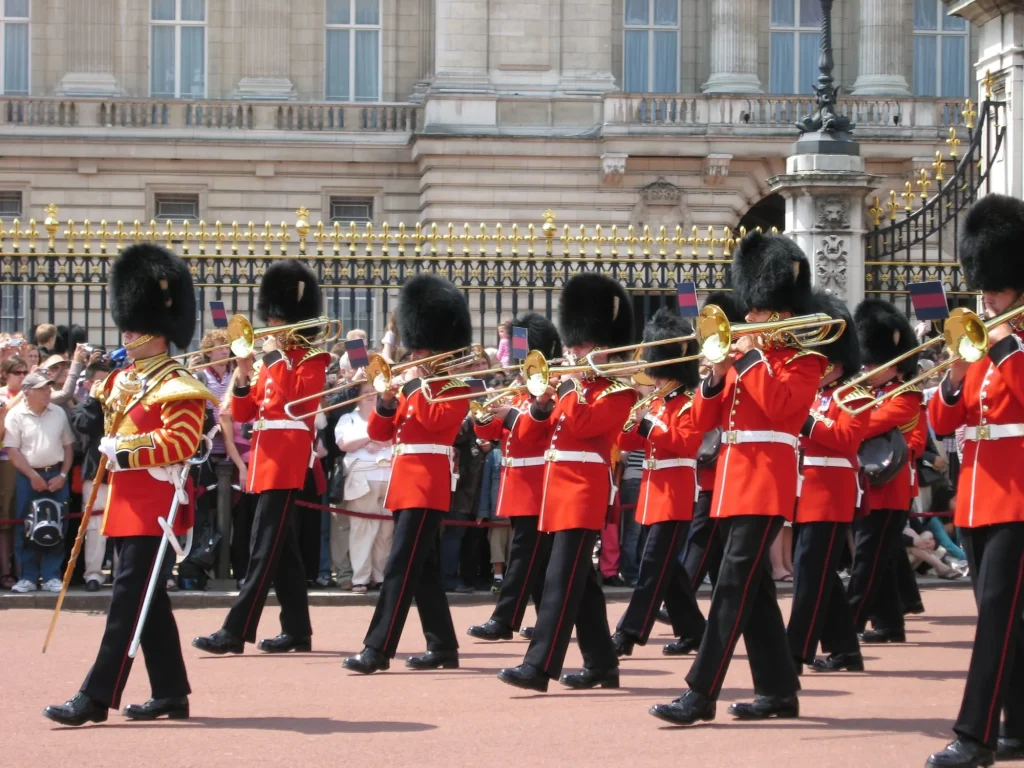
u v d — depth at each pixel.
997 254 12.66
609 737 13.07
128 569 13.48
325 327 19.05
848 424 15.73
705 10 58.16
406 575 16.42
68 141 54.78
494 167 54.09
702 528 18.88
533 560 18.23
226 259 26.09
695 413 14.04
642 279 26.00
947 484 24.06
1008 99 24.17
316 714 14.16
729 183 54.00
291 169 56.09
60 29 56.78
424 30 58.59
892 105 53.97
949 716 14.02
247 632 17.84
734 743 12.80
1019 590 11.91
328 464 23.11
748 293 14.48
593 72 55.28
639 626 17.52
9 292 41.81
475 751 12.55
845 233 25.12
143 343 13.95
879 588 18.55
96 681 13.45
